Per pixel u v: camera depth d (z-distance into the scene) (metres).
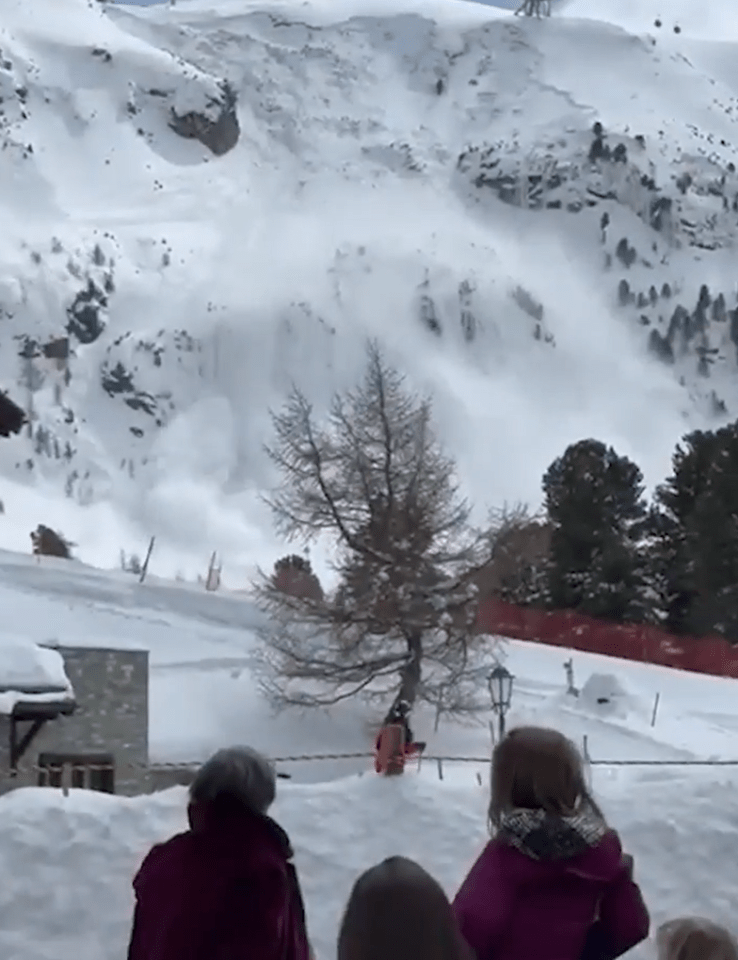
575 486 56.19
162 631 46.06
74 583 50.78
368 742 37.75
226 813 6.82
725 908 12.45
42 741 27.72
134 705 29.22
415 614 37.94
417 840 12.79
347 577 38.91
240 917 6.60
